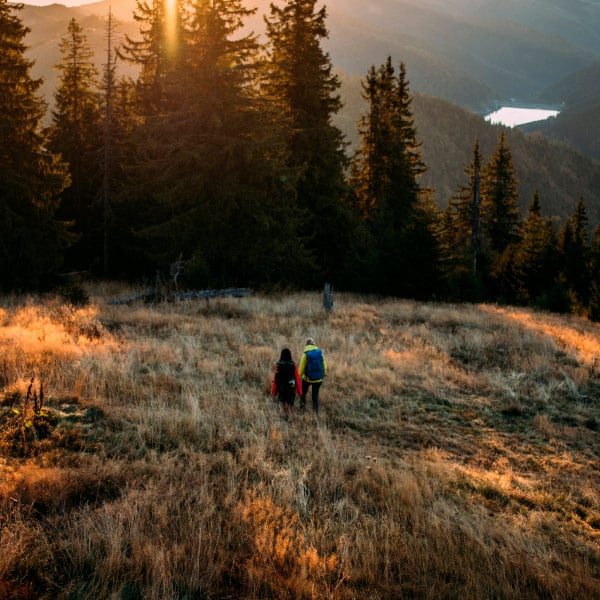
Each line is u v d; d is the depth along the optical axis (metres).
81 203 26.22
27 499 4.62
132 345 11.02
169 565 3.84
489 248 38.59
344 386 10.02
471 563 4.37
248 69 19.05
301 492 5.38
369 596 3.81
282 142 19.80
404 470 6.30
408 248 23.14
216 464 5.97
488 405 9.98
